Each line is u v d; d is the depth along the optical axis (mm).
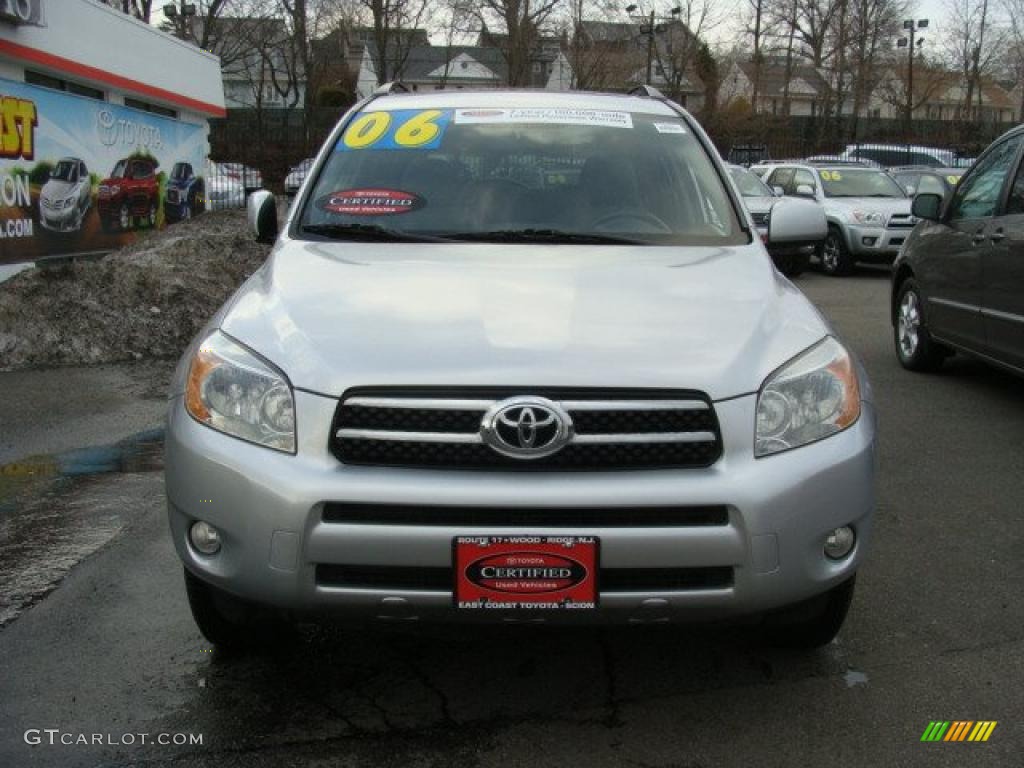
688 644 3242
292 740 2709
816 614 2881
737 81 61000
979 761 2617
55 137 12266
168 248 11148
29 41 11305
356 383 2514
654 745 2688
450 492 2414
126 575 3820
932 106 64688
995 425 6031
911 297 7613
